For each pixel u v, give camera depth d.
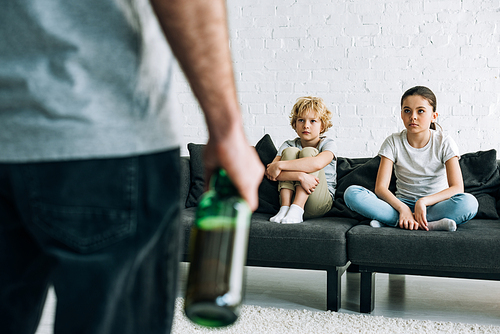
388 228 1.90
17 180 0.38
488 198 2.26
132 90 0.41
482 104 2.84
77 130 0.38
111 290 0.39
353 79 3.02
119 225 0.39
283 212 2.15
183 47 0.37
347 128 3.03
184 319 1.74
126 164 0.40
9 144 0.38
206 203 0.38
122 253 0.39
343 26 3.02
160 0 0.35
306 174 2.21
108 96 0.39
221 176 0.43
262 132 3.17
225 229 0.37
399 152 2.27
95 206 0.38
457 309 1.92
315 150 2.42
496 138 2.83
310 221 2.10
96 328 0.38
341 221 2.12
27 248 0.43
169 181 0.44
